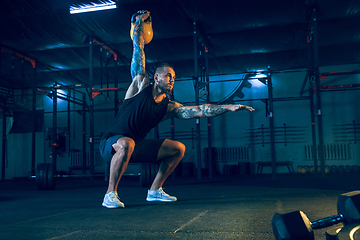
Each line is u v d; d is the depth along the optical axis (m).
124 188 5.52
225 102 10.92
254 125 11.58
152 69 10.86
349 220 0.72
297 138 11.19
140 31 2.92
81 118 12.91
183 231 1.58
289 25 8.23
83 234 1.57
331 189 4.36
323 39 8.90
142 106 2.68
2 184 8.70
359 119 10.77
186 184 6.39
